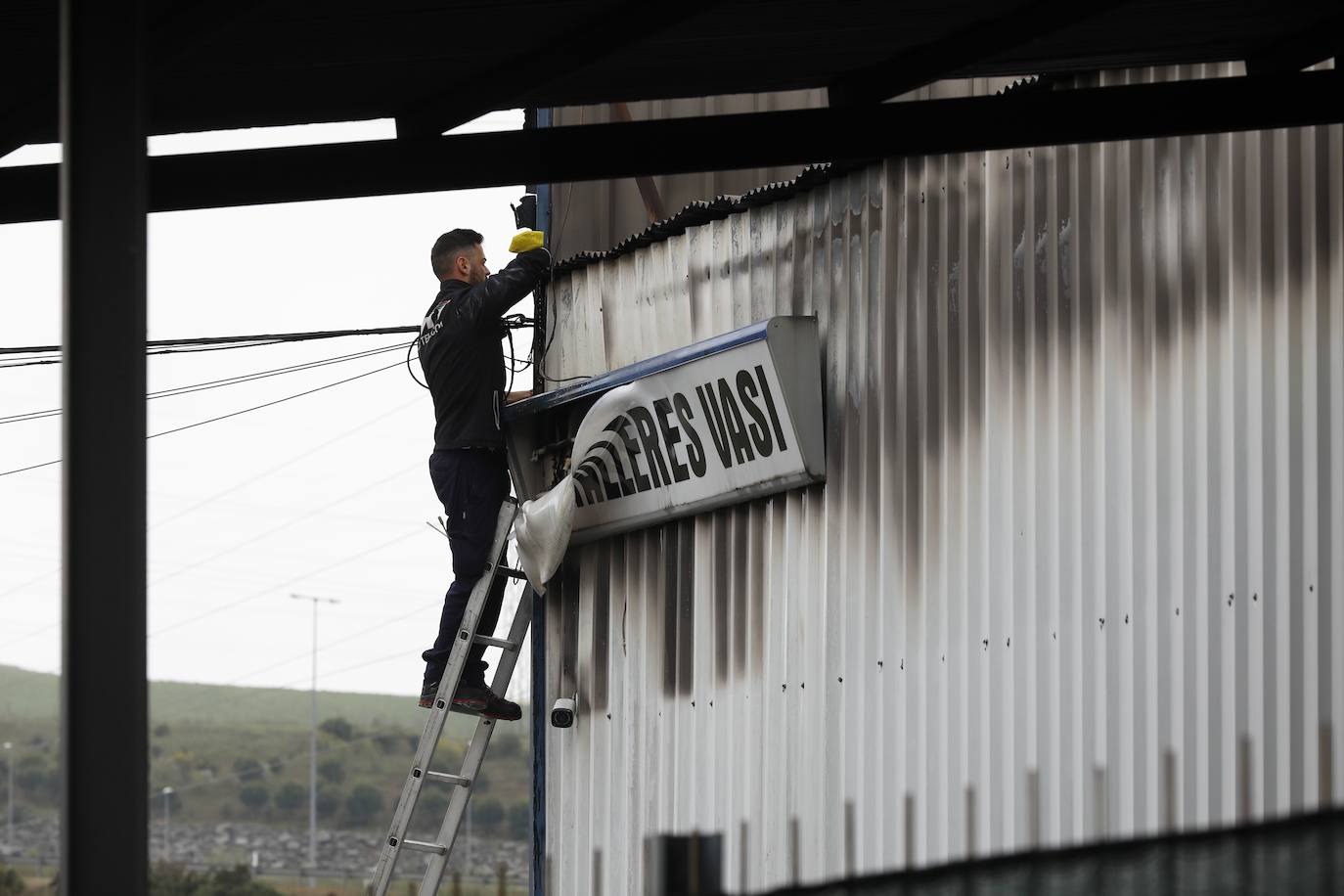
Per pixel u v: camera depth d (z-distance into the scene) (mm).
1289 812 10258
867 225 14148
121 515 7969
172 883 108625
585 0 10570
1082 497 11828
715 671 15547
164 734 187500
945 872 12664
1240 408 10781
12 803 150125
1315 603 10227
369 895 16547
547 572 16734
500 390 17250
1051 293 12227
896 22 11195
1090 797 11539
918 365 13438
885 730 13422
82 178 8055
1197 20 11008
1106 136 10742
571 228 18750
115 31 8102
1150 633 11242
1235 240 10906
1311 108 10398
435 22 10867
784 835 14438
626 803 16656
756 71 12477
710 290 16172
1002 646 12375
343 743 184500
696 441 15516
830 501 14273
